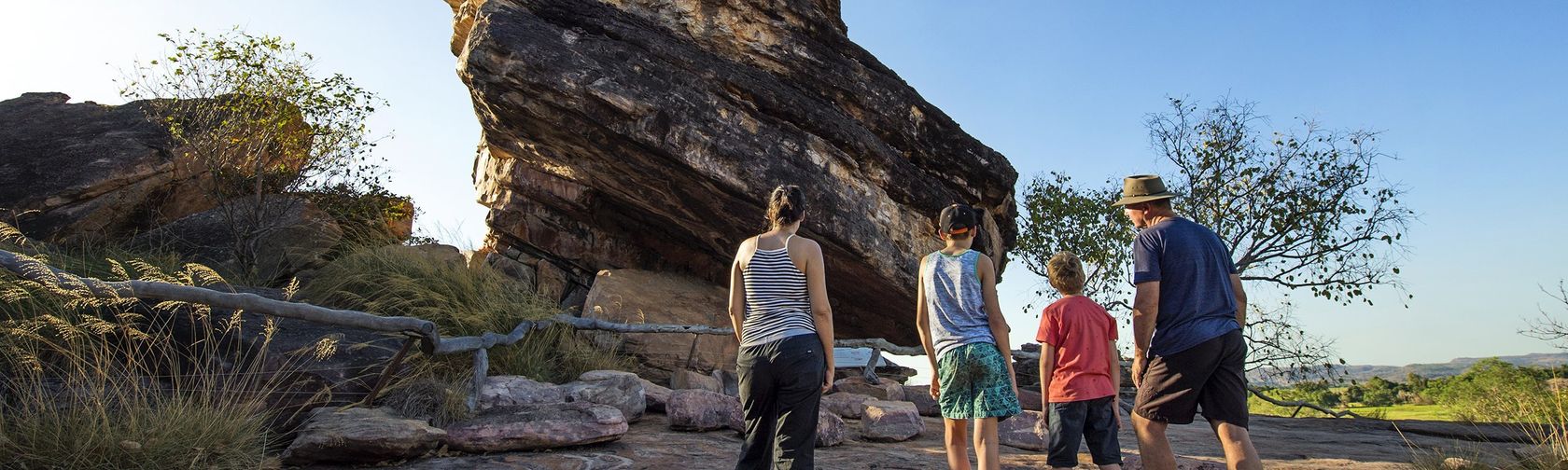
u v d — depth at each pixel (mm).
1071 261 3924
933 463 4867
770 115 9023
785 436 3221
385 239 9742
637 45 8781
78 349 4512
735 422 5609
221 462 3828
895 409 5832
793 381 3219
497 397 5523
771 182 8523
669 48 8875
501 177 10242
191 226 9852
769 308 3312
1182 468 4781
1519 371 10477
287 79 9883
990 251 10500
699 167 8336
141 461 3598
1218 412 3291
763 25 9758
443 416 4785
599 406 5180
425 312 6500
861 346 8781
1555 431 4875
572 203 10000
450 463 4320
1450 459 4852
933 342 3707
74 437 3586
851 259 9016
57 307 4773
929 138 10297
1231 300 3393
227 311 5254
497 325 6754
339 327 5609
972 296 3607
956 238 3818
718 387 7703
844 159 9125
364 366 5199
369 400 4996
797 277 3344
